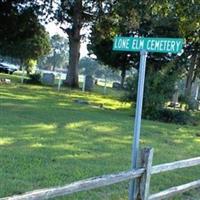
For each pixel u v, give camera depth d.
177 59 40.91
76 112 21.50
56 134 14.35
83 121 18.28
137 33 39.59
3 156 10.47
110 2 41.94
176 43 6.59
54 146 12.42
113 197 8.52
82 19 44.66
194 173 11.57
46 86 39.62
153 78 23.64
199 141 17.78
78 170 10.07
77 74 44.34
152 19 37.06
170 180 10.44
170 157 13.16
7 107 19.81
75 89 40.91
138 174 6.88
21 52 62.66
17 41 47.94
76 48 44.31
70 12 44.81
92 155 12.00
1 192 7.98
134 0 29.39
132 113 24.75
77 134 14.95
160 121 23.38
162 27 37.22
